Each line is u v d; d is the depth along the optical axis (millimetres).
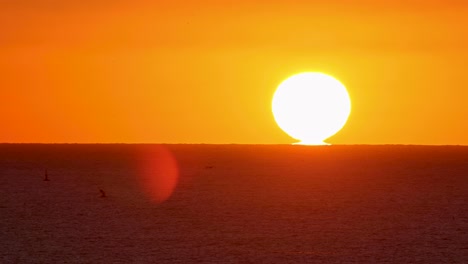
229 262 199125
